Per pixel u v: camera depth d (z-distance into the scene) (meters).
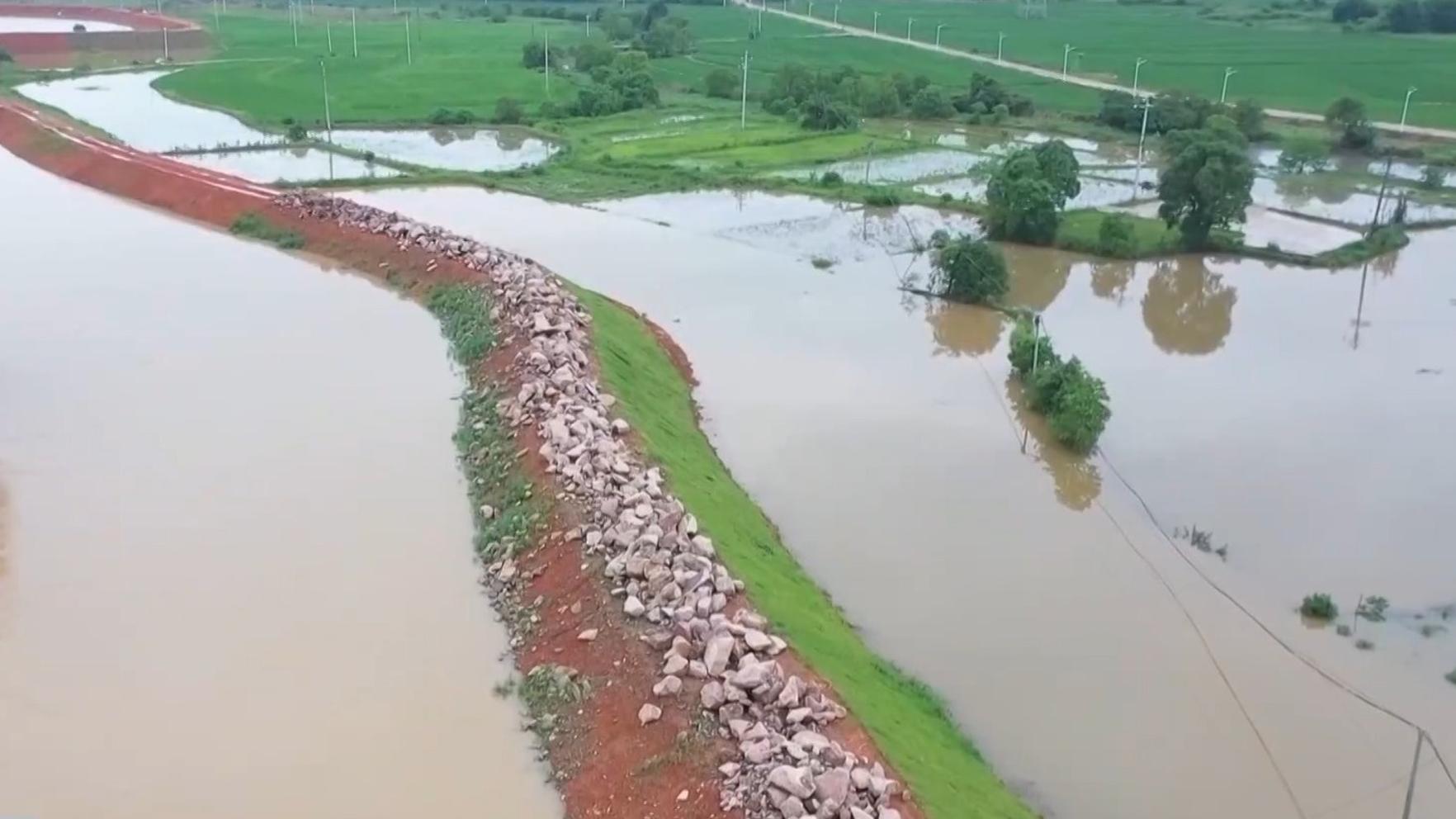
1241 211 51.28
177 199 54.88
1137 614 23.80
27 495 26.56
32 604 22.47
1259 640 22.98
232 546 24.67
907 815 15.60
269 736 19.03
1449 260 51.81
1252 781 19.17
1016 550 26.20
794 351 39.06
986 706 20.84
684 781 16.66
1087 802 18.61
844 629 22.25
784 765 15.92
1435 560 25.91
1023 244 53.41
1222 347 40.22
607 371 31.41
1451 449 31.58
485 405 30.47
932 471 30.09
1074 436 31.28
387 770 18.30
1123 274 49.50
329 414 31.22
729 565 21.75
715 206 60.00
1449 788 19.02
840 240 53.31
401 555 24.41
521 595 22.42
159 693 20.03
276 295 42.00
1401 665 22.25
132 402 31.77
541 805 17.62
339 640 21.55
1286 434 32.56
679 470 26.53
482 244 44.38
